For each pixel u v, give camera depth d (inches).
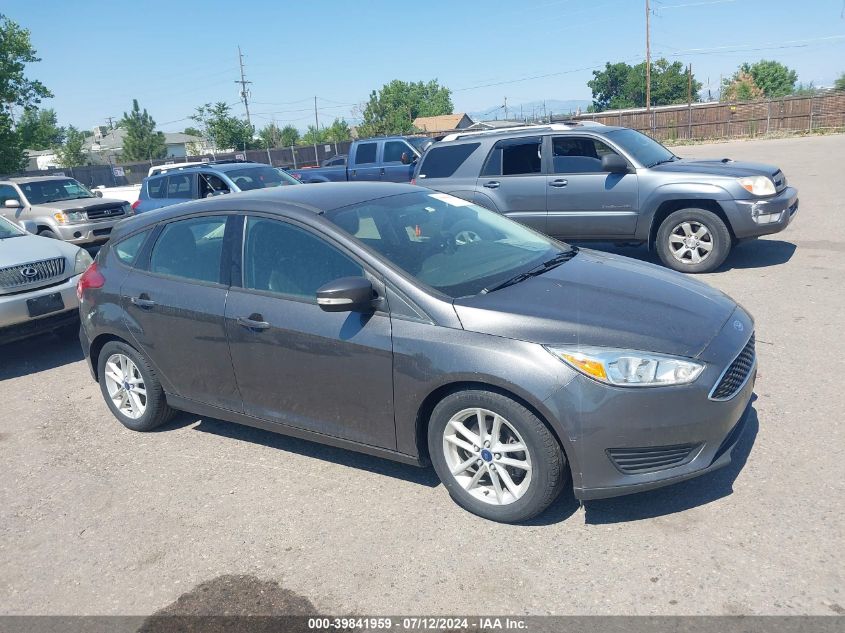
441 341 133.8
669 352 125.9
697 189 308.8
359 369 144.4
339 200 166.7
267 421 166.2
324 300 137.0
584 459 124.4
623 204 325.4
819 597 108.1
